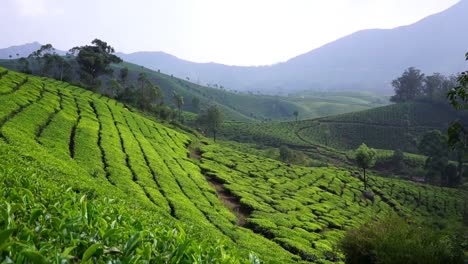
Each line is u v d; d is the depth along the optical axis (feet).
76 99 250.16
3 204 19.19
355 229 84.99
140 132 233.96
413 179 389.19
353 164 446.60
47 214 20.45
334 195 242.78
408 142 547.08
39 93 214.69
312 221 163.22
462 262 67.92
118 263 15.20
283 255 101.30
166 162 177.47
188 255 18.17
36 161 76.84
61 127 157.28
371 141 566.36
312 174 290.97
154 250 18.56
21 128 124.47
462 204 300.40
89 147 143.13
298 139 553.64
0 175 34.96
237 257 22.36
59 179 66.39
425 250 68.44
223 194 172.96
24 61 455.22
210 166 216.54
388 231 77.15
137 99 397.80
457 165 404.77
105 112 247.09
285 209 169.48
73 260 15.29
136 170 138.31
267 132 577.43
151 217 50.93
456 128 45.24
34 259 12.50
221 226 110.42
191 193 141.28
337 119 644.27
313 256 111.45
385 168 422.41
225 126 604.08
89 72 435.94
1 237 12.41
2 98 158.40
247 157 297.53
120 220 24.91
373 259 75.72
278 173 262.47
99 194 67.15
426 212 270.67
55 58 422.41
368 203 254.47
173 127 343.67
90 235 18.71
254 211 151.12
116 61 465.06
